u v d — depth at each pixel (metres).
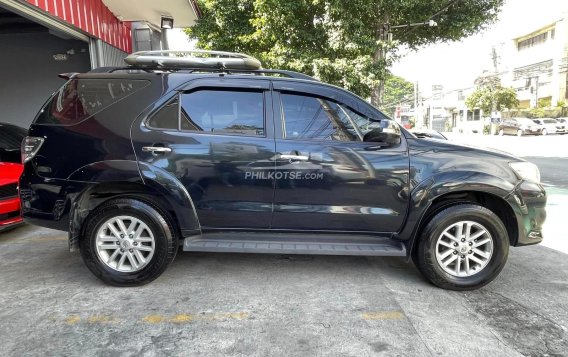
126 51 11.64
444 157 3.85
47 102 3.97
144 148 3.73
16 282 3.97
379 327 3.19
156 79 3.90
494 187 3.75
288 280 4.05
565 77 40.16
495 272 3.83
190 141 3.77
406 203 3.82
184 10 11.09
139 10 10.61
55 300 3.59
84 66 11.23
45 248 5.01
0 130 6.89
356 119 3.96
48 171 3.79
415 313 3.41
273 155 3.78
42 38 11.10
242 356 2.80
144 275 3.80
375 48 12.96
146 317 3.30
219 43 15.80
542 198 3.88
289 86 3.94
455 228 3.83
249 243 3.92
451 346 2.94
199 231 3.87
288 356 2.80
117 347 2.89
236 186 3.79
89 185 3.71
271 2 12.90
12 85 11.31
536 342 3.00
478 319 3.33
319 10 13.20
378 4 12.66
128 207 3.71
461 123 51.97
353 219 3.86
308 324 3.22
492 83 41.28
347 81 12.52
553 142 23.95
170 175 3.73
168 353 2.82
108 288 3.84
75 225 3.75
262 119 3.88
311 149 3.79
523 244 3.90
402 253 3.85
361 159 3.80
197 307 3.48
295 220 3.88
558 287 3.99
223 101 3.89
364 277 4.16
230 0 15.45
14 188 5.16
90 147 3.76
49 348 2.87
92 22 9.27
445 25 16.05
